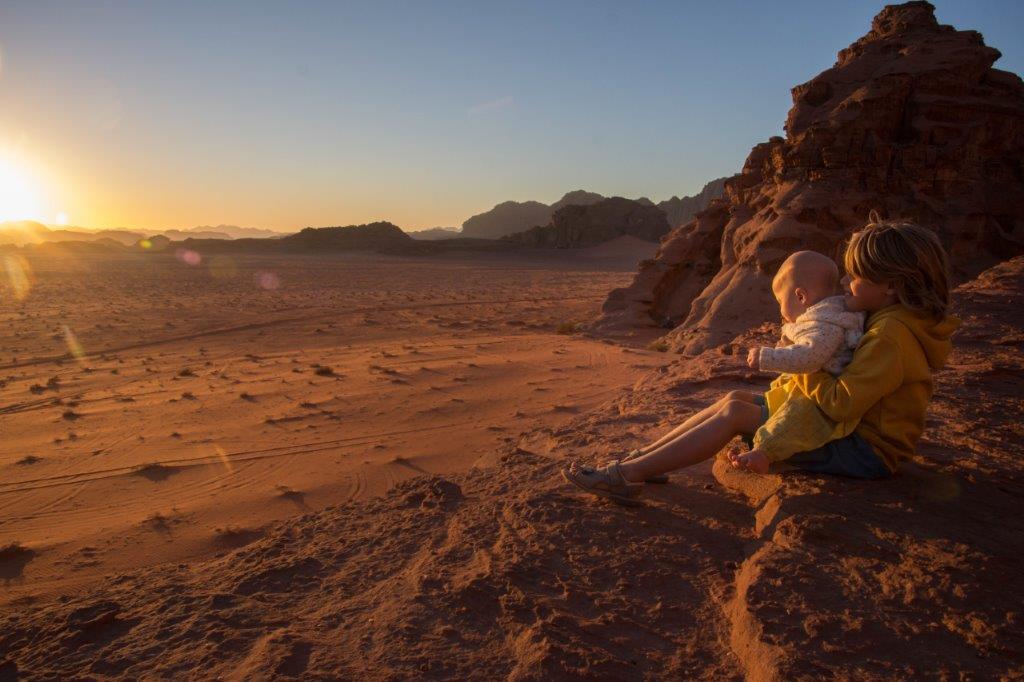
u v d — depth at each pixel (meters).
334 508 4.54
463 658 2.52
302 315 34.44
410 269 102.44
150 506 7.87
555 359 18.42
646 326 27.78
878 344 3.10
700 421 3.76
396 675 2.40
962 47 23.02
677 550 3.23
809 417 3.26
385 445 10.08
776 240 21.47
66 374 18.19
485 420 11.40
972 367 6.29
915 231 3.10
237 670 2.48
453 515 4.05
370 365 17.75
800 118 24.94
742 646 2.45
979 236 21.48
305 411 12.48
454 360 18.52
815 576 2.68
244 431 11.21
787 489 3.34
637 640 2.59
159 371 18.17
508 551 3.26
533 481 4.68
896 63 23.20
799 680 2.14
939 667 2.17
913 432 3.31
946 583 2.50
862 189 22.00
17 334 27.36
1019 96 23.98
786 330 3.34
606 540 3.34
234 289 56.62
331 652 2.58
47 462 9.77
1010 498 3.16
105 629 2.92
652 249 179.75
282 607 3.04
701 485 4.11
